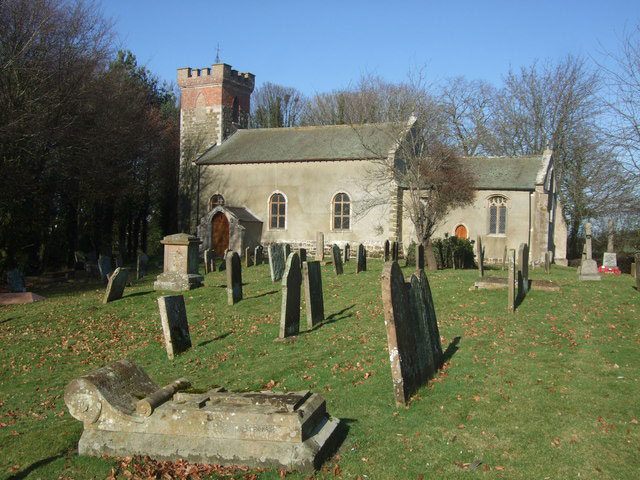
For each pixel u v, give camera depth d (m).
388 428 6.27
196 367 9.72
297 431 5.33
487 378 7.89
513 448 5.77
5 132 21.00
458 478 5.20
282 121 60.94
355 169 33.19
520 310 12.55
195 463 5.43
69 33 25.36
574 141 38.94
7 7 22.64
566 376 7.94
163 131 43.38
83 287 21.09
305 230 34.34
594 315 11.96
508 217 32.38
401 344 7.00
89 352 11.34
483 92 45.81
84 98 25.75
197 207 37.69
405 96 40.31
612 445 5.79
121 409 5.84
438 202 26.83
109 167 29.50
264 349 10.39
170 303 10.58
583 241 41.03
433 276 18.52
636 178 24.91
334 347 10.05
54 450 6.24
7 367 10.56
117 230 44.22
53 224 31.05
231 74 40.22
